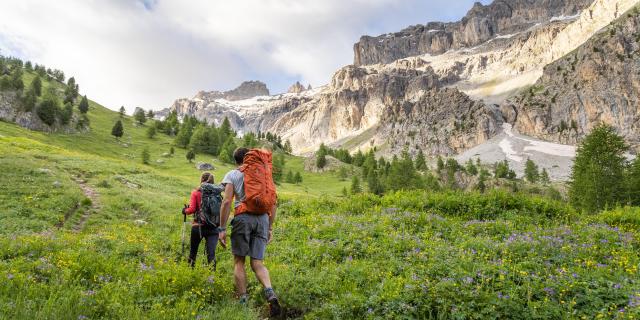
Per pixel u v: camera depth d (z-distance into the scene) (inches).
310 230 526.6
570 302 248.4
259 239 261.1
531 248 388.5
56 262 314.7
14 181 1045.8
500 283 276.7
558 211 628.4
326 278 306.0
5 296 217.6
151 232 669.9
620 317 227.1
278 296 276.5
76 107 7554.1
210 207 399.2
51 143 4768.7
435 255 370.9
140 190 1402.6
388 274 313.0
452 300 252.1
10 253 357.1
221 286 277.9
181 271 291.4
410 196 725.3
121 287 258.1
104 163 2110.0
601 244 416.2
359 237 462.9
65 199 913.5
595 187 2299.5
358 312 251.0
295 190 4507.9
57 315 202.2
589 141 2465.6
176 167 4832.7
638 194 2309.3
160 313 219.0
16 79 5659.5
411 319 236.5
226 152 5615.2
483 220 595.5
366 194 780.6
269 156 279.7
